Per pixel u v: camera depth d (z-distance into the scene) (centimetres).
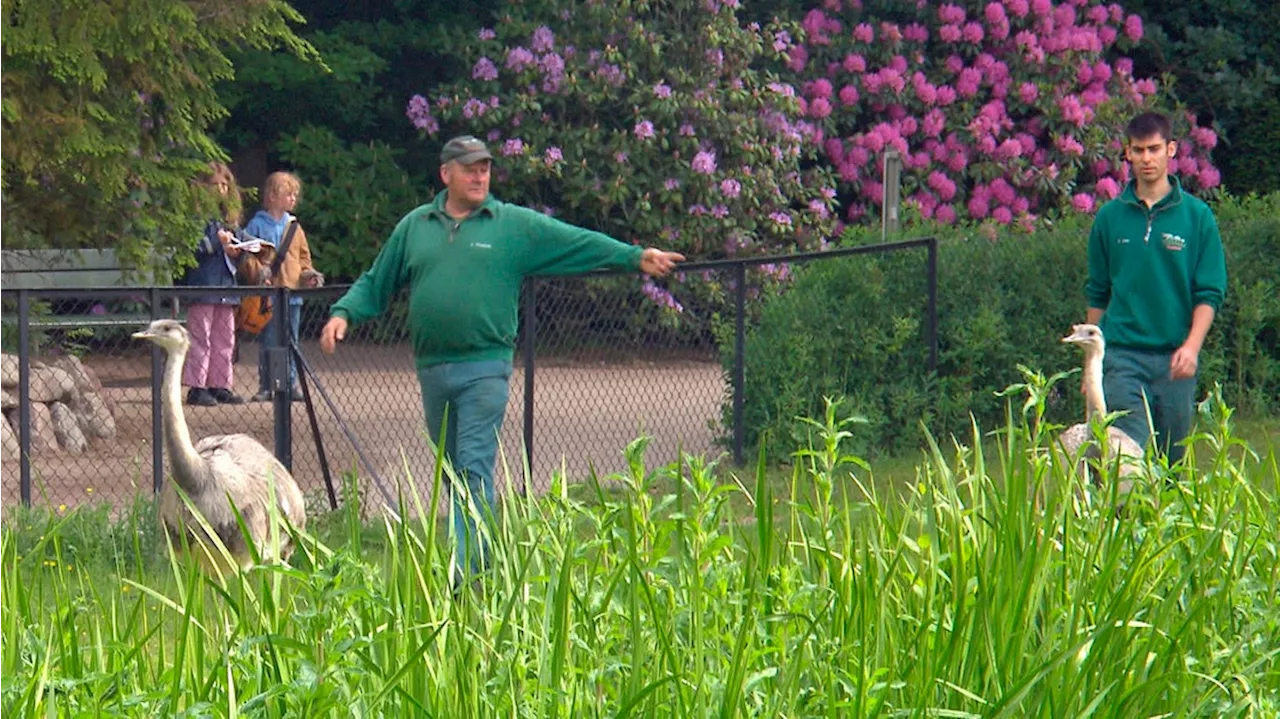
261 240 1572
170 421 870
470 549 527
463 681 455
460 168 870
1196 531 550
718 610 477
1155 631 492
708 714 441
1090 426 605
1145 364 952
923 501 596
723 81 2172
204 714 429
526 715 452
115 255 1584
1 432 1326
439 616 482
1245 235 1596
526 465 563
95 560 932
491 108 2091
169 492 877
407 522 508
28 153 1436
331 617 463
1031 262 1458
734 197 2102
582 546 494
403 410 1438
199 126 1585
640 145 2092
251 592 532
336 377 1533
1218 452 605
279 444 1141
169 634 655
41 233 1584
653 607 466
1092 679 476
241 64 2208
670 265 879
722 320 1683
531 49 2116
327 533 1038
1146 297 949
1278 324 1581
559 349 1585
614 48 2094
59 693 455
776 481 1248
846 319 1377
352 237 2225
